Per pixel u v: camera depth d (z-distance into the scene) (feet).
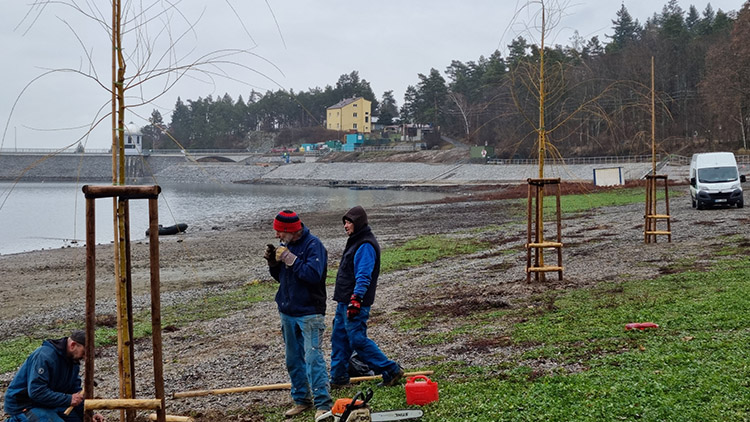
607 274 46.96
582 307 34.68
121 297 17.06
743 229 70.44
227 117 557.33
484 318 35.63
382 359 23.53
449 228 114.32
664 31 304.71
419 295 47.26
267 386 25.00
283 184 413.39
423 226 121.80
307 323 21.11
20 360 36.45
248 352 34.14
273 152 509.35
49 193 334.65
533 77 45.21
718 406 17.52
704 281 38.60
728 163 103.35
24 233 148.36
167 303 54.90
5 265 88.89
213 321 45.03
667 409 17.75
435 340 31.45
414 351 29.89
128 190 15.31
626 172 224.53
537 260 46.03
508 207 154.71
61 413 19.35
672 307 31.40
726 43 222.69
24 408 19.16
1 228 160.35
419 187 312.71
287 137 528.22
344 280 24.08
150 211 15.71
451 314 38.22
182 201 254.47
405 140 476.95
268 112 554.05
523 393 20.71
